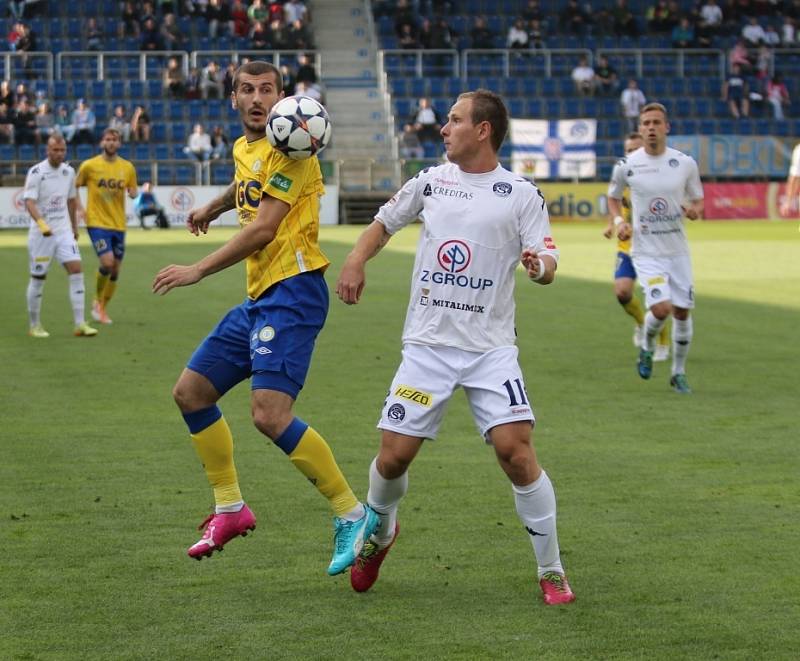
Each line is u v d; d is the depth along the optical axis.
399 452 10.69
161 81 80.31
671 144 80.50
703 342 27.09
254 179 11.44
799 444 17.06
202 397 11.33
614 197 22.25
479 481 14.92
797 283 39.12
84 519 13.12
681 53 85.44
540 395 20.80
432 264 10.83
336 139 80.94
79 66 81.50
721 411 19.45
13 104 75.81
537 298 35.56
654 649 9.51
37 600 10.56
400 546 12.27
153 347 25.84
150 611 10.32
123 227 29.70
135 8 83.81
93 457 16.05
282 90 11.75
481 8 89.06
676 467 15.70
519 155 79.38
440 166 11.14
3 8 83.81
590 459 16.14
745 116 84.12
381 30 86.38
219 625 10.00
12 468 15.41
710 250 52.50
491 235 10.73
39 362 23.89
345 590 10.93
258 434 17.61
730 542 12.40
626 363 24.22
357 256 10.95
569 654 9.38
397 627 9.98
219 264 10.84
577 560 11.80
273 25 82.75
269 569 11.49
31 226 27.33
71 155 74.50
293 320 11.08
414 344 10.89
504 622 10.11
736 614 10.30
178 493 14.23
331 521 13.10
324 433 17.58
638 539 12.51
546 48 86.44
